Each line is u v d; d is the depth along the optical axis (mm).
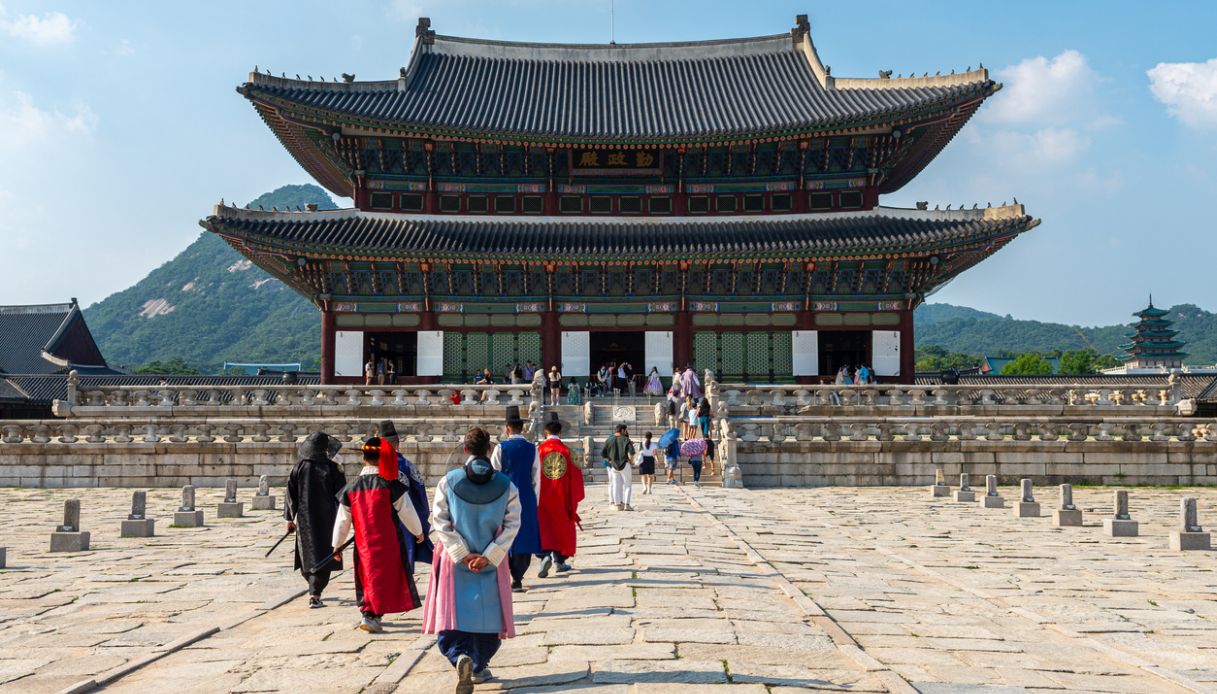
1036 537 22953
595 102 60406
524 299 54562
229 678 9945
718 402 42125
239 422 36500
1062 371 164750
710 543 19812
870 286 54250
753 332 54688
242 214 52438
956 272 59000
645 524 22422
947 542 21953
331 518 14094
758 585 14906
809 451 36562
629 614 12227
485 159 56031
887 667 10219
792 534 22234
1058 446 36781
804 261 53094
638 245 52750
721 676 9352
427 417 43750
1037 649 11859
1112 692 9875
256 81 52562
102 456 36375
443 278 54344
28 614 13727
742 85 62250
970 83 53562
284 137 56719
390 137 54812
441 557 9523
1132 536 23250
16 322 91938
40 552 20016
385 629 12383
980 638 12320
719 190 56500
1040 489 35812
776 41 66250
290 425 36406
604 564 16625
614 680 9203
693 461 34719
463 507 9500
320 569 13883
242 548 20609
